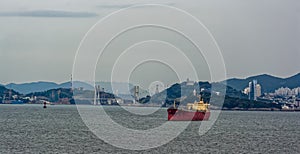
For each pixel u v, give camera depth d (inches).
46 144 3887.8
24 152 3425.2
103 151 3479.3
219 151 3644.2
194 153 3499.0
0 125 6348.4
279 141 4552.2
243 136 5064.0
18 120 7706.7
